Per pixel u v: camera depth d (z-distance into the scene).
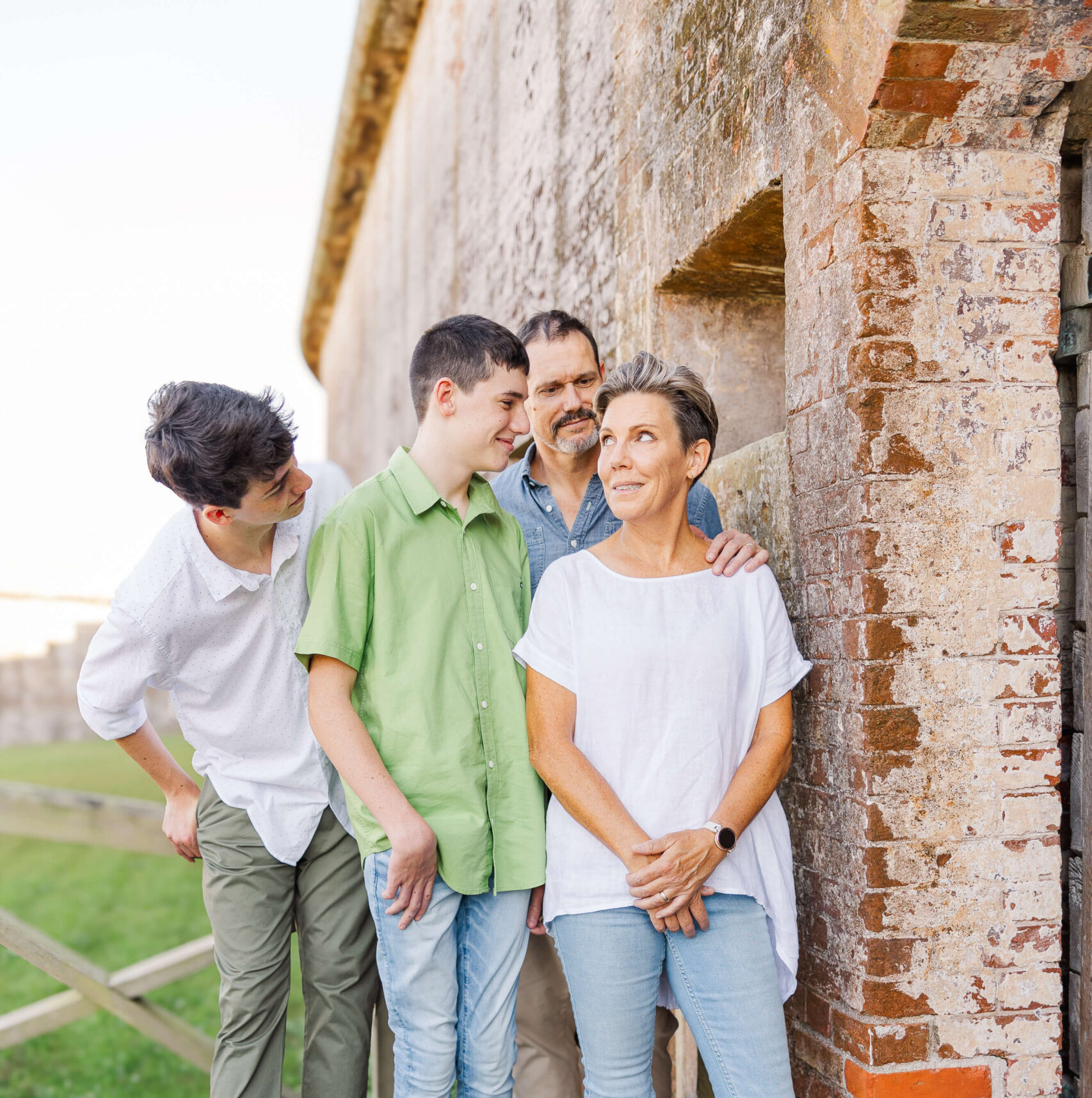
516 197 4.67
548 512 2.37
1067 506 2.03
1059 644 1.91
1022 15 1.58
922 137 1.74
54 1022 3.07
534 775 1.83
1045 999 1.76
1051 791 1.77
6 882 6.41
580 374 2.32
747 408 2.87
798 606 2.01
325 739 1.73
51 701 11.83
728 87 2.32
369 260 10.60
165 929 5.27
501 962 1.81
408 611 1.83
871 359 1.73
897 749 1.73
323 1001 2.03
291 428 1.78
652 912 1.60
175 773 2.13
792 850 1.99
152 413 1.74
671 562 1.81
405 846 1.66
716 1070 1.64
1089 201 1.97
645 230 2.90
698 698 1.67
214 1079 1.97
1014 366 1.78
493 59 5.17
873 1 1.66
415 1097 1.74
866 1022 1.73
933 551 1.74
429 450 1.90
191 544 1.89
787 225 2.03
